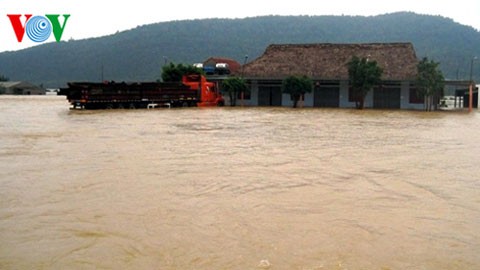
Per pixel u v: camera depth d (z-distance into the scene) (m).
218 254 6.17
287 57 55.19
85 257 6.07
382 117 33.69
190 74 50.84
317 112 39.72
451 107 58.66
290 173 11.59
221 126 24.36
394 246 6.52
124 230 7.11
